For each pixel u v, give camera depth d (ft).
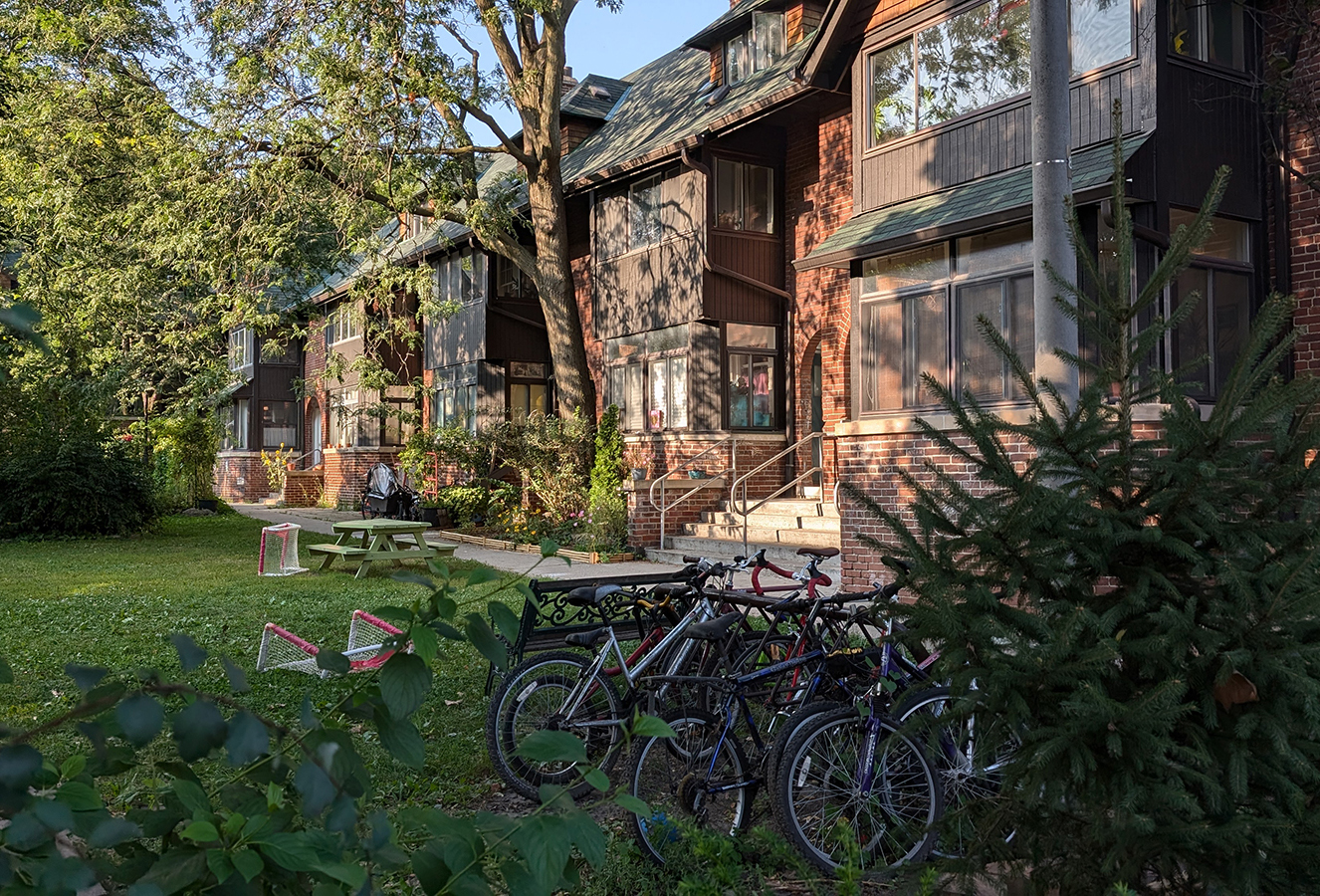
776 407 59.72
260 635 30.96
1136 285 32.81
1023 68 37.99
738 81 63.31
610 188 65.51
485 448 70.49
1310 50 35.14
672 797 14.79
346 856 5.34
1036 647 9.95
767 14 61.21
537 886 5.46
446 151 58.08
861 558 36.63
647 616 18.80
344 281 95.66
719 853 11.03
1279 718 9.41
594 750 16.65
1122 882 9.02
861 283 41.70
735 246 58.13
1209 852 9.48
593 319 67.36
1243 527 10.03
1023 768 9.94
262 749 4.93
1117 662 10.26
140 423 95.66
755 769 14.93
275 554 49.62
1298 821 9.35
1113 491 11.13
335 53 51.42
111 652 28.17
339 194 55.98
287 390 124.16
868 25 44.16
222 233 56.03
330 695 22.85
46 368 68.54
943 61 41.09
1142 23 34.14
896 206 42.88
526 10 57.06
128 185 61.82
